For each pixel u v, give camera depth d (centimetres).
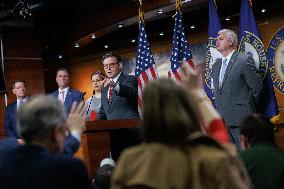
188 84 176
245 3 630
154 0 843
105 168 291
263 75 596
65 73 634
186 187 158
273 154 255
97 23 939
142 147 170
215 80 561
